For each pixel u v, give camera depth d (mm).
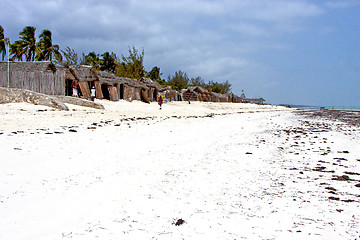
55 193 5586
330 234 3904
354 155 10516
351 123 28281
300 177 7250
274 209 4930
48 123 16141
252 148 11602
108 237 3801
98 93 40938
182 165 8430
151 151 10445
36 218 4379
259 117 35031
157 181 6680
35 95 25750
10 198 5164
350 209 4934
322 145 12812
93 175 7020
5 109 21625
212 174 7434
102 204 5090
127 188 6078
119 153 9836
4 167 7113
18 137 11008
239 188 6227
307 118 36594
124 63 82188
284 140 14164
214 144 12453
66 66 36781
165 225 4230
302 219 4469
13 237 3713
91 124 17047
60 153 9180
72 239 3715
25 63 32906
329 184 6625
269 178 7141
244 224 4270
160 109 41312
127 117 24391
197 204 5176
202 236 3854
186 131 16641
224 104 90812
